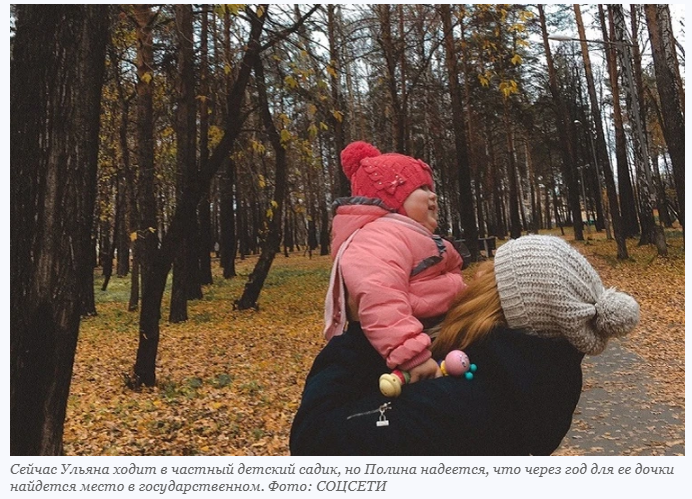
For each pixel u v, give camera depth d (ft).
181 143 41.42
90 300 48.85
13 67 8.25
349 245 5.85
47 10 8.34
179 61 36.19
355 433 4.95
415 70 70.79
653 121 106.01
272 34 25.52
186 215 24.44
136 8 27.22
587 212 147.84
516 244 5.34
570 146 119.03
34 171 8.17
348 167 6.89
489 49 29.58
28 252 8.13
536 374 4.85
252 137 35.99
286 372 27.53
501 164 151.23
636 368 25.32
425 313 5.70
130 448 17.10
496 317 5.20
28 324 8.11
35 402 8.18
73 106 8.46
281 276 77.15
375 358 5.51
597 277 5.24
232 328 39.45
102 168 56.29
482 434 4.78
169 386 24.25
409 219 6.02
